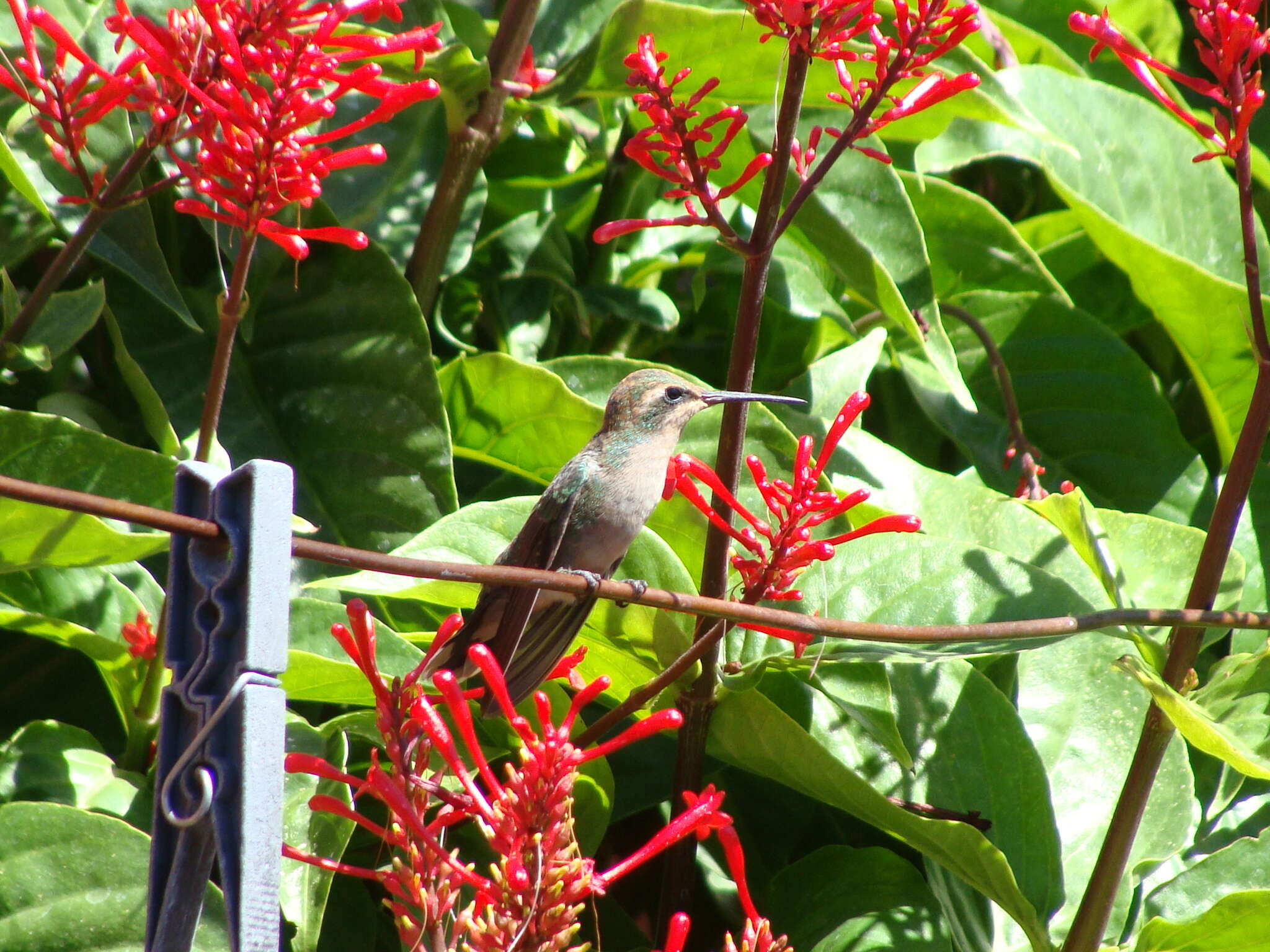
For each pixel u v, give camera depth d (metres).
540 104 7.08
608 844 7.09
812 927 5.83
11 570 4.59
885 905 5.81
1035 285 8.38
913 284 6.92
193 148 6.34
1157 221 8.49
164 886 3.16
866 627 4.49
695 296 7.92
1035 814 6.03
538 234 7.94
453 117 6.84
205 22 4.45
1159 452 8.05
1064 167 8.31
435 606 6.44
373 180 6.94
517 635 5.48
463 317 7.79
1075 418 8.17
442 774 5.03
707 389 6.54
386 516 6.31
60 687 5.92
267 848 3.00
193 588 3.25
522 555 5.88
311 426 6.45
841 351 7.47
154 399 5.49
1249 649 7.04
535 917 3.62
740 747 5.65
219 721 3.03
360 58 4.95
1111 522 6.88
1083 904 5.46
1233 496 5.21
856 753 6.13
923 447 8.45
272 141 4.21
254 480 3.10
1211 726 4.62
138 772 5.43
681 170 4.82
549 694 5.75
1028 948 6.03
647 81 4.72
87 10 6.35
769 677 6.23
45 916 4.64
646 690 5.27
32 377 6.60
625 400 6.41
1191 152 8.70
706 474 4.77
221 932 4.72
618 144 8.15
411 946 3.68
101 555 4.56
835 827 6.86
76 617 5.50
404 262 6.97
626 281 8.41
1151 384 8.15
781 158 4.78
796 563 4.74
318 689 5.45
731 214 8.20
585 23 7.77
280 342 6.60
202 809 3.02
